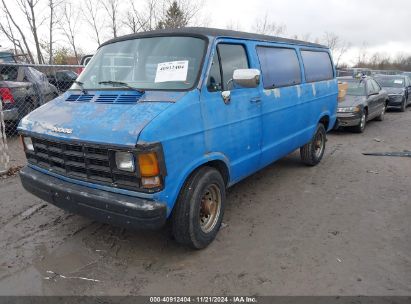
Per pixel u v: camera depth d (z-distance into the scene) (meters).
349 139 9.68
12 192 5.49
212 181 3.75
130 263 3.62
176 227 3.55
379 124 12.28
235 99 4.06
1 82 8.39
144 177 3.06
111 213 3.22
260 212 4.80
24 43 16.88
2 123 6.29
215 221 3.97
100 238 4.11
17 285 3.29
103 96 3.74
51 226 4.41
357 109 10.09
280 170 6.64
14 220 4.57
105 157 3.18
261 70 4.64
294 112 5.48
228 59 4.10
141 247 3.92
